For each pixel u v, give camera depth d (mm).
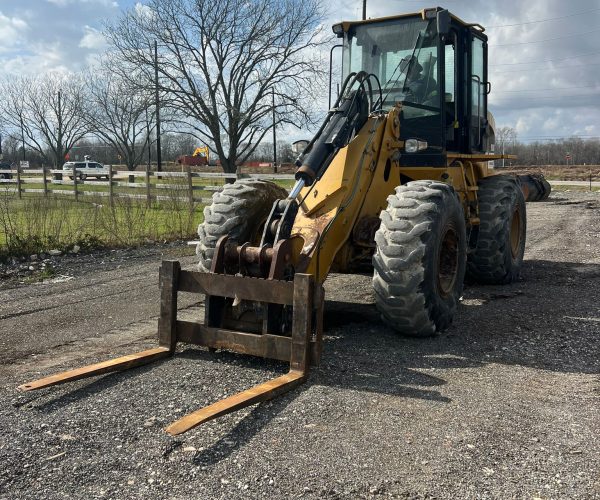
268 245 4301
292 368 3973
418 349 4711
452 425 3357
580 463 2959
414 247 4531
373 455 3010
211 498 2637
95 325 5637
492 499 2643
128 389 3814
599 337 5102
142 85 30719
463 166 6742
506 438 3213
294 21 30391
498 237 7027
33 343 5039
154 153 70562
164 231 12164
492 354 4629
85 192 19656
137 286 7484
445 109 6117
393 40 6223
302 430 3275
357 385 3936
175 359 4379
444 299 4945
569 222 14930
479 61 7387
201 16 30156
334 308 6070
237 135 32500
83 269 8750
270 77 31047
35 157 72750
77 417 3412
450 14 5852
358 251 5328
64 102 57750
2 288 7426
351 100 5207
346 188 4797
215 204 5137
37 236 9812
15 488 2703
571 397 3801
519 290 7055
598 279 7672
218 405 3322
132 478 2793
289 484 2742
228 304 4414
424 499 2639
